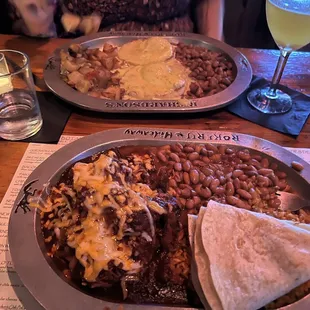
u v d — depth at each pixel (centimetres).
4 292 73
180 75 125
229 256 69
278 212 86
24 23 150
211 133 102
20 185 91
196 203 87
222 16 183
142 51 133
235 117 114
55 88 114
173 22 171
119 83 122
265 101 119
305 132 110
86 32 165
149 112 109
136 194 77
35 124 105
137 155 97
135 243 73
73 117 111
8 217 84
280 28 104
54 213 81
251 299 65
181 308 66
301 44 107
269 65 136
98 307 66
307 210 88
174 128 109
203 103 111
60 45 141
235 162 97
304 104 119
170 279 73
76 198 76
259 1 206
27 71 103
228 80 122
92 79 118
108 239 72
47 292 67
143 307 66
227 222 74
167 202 80
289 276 67
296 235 71
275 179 93
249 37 217
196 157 97
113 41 141
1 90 104
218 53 136
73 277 73
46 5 150
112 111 108
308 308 66
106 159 80
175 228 79
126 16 167
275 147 100
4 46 139
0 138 103
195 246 71
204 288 66
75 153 93
